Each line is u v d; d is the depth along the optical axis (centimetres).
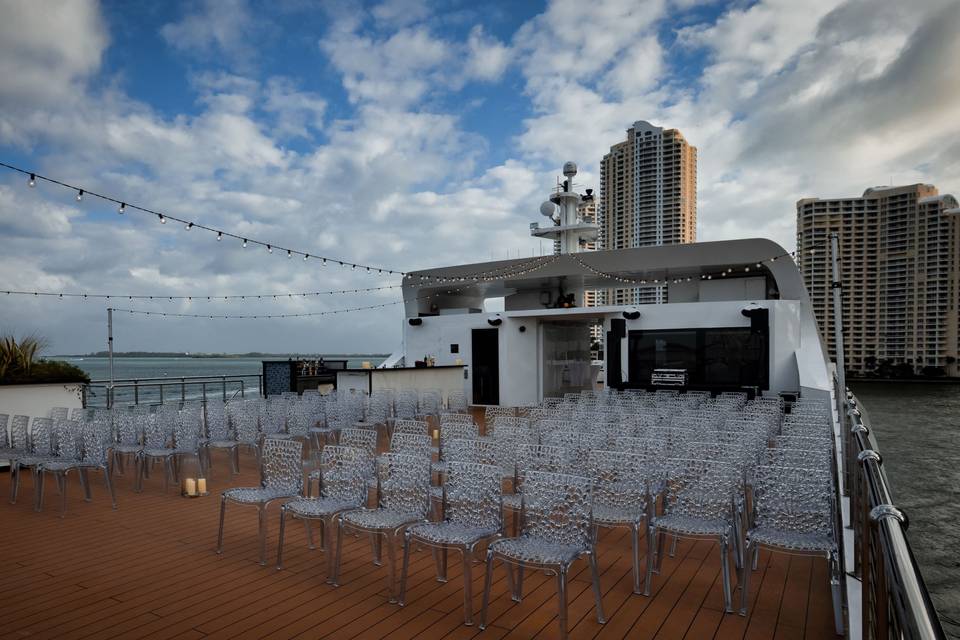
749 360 1614
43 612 393
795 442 593
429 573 464
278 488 527
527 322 1938
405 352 2103
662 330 1720
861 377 5628
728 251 1770
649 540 426
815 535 394
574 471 527
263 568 475
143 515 633
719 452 557
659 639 355
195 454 774
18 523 604
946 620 1317
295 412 940
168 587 436
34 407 976
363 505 480
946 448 3562
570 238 2316
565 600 341
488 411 915
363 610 396
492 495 412
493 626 372
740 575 438
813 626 372
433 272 2103
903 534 148
